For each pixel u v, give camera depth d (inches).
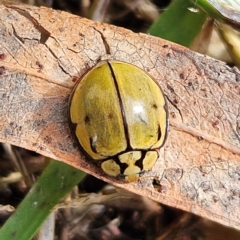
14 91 2.0
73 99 2.0
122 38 2.1
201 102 2.1
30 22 2.1
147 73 2.0
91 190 2.3
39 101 2.0
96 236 2.3
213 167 2.1
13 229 2.1
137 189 2.0
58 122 2.0
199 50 2.3
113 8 2.4
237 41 2.2
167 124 2.0
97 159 2.0
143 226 2.3
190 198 2.0
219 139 2.1
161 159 2.0
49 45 2.0
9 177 2.3
